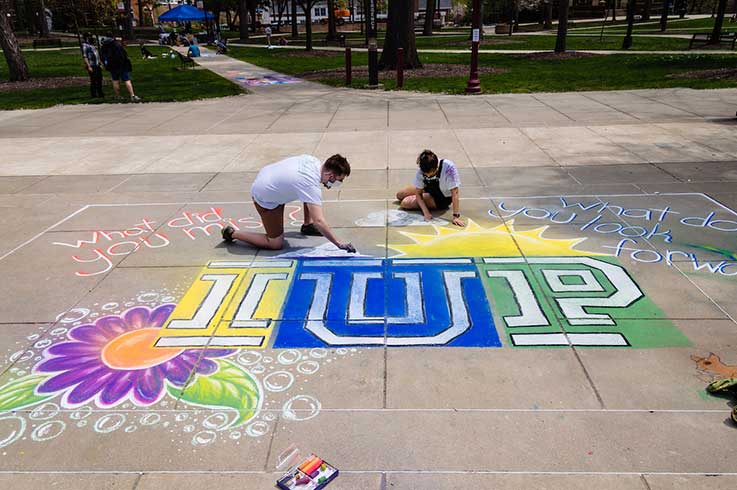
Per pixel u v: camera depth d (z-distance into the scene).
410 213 6.04
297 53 30.64
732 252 4.88
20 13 58.81
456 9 60.56
